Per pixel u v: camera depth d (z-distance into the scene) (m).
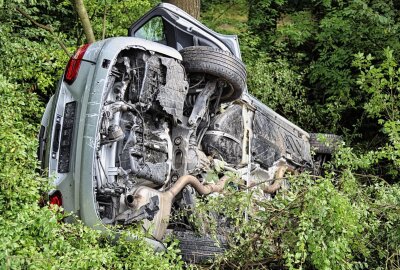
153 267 4.17
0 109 4.60
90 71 4.79
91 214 4.55
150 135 5.08
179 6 8.48
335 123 9.55
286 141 7.45
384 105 6.41
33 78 7.82
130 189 4.75
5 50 7.00
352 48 9.92
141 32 6.33
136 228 4.48
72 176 4.63
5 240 3.58
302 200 4.49
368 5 9.84
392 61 6.36
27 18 8.30
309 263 4.74
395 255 4.87
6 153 4.09
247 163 6.25
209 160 5.71
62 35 8.66
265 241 4.59
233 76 5.60
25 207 3.91
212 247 4.77
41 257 3.61
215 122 5.89
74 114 4.78
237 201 4.73
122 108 4.83
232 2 11.63
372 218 4.75
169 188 5.02
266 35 11.47
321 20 10.70
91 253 3.84
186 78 5.32
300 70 10.90
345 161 5.42
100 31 9.29
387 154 5.59
